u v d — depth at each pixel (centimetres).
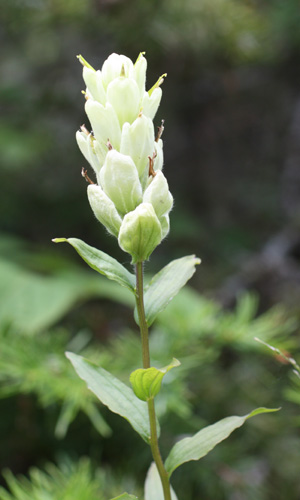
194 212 100
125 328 56
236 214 101
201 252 87
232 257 85
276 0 70
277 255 66
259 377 47
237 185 102
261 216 99
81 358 26
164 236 24
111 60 24
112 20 60
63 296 44
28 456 44
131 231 23
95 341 51
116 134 24
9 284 44
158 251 85
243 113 97
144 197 24
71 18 64
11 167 83
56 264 62
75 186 86
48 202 85
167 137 99
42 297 44
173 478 40
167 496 25
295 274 61
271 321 42
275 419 45
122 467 41
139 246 23
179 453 25
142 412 25
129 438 43
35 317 42
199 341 40
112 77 24
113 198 24
